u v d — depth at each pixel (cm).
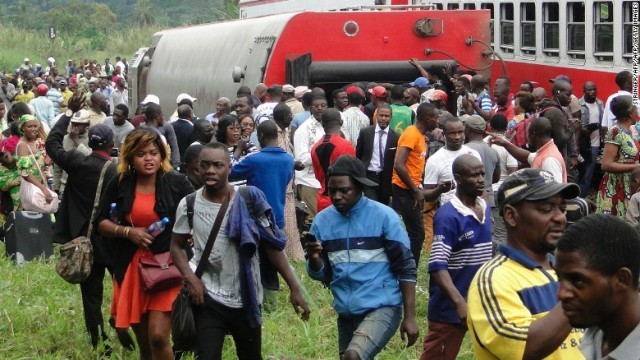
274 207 1055
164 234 745
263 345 884
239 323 692
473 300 459
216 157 679
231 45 1980
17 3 12825
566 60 1758
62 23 9325
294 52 1719
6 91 3481
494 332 446
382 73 1722
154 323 739
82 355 874
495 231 1050
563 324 433
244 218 680
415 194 1084
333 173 662
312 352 885
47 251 1259
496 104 1588
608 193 1151
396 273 668
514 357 441
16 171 1333
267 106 1476
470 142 1044
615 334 365
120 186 748
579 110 1485
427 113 1109
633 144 1118
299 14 1716
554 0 1791
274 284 721
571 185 468
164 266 738
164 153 747
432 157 1027
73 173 850
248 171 1054
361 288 662
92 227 832
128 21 12475
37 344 904
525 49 1898
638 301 362
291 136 1408
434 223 676
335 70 1709
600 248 359
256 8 2873
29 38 7294
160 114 1345
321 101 1266
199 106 2147
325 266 675
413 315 661
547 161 1002
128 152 735
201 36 2234
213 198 688
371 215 666
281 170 1058
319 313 997
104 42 7806
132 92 2659
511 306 450
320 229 675
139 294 747
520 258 463
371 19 1730
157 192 744
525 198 469
